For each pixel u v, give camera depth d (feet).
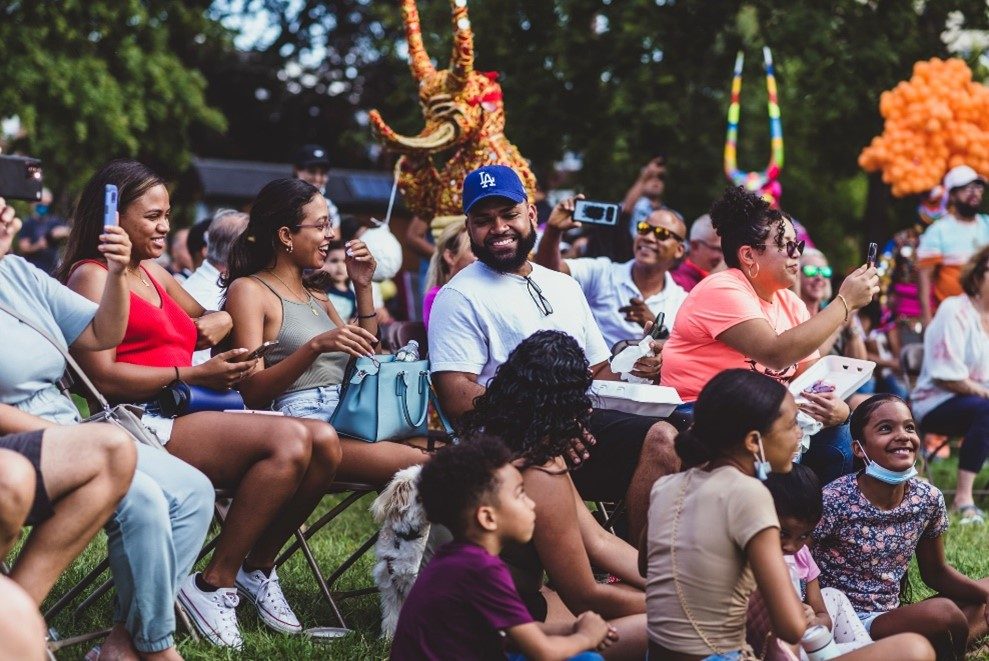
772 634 14.73
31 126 56.08
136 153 61.16
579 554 14.93
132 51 60.70
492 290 18.61
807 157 68.54
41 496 13.28
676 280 28.43
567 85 51.21
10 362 15.46
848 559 18.15
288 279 19.27
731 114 36.04
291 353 18.89
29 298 15.98
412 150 25.44
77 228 17.31
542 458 14.93
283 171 70.18
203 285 23.89
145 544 14.58
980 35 57.88
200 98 64.64
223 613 16.63
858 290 19.08
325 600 18.89
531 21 51.96
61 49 58.08
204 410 17.01
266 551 17.57
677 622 13.98
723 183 53.31
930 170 43.14
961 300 30.40
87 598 17.46
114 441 13.64
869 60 50.60
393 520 16.78
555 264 22.95
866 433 17.94
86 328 16.21
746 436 14.02
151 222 17.30
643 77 49.73
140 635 14.79
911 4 52.42
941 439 36.24
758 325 19.31
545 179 41.34
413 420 18.19
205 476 15.76
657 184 32.65
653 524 14.46
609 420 17.87
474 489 13.29
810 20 48.91
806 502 15.90
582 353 15.38
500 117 26.25
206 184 67.05
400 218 62.75
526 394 15.01
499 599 13.00
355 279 20.62
